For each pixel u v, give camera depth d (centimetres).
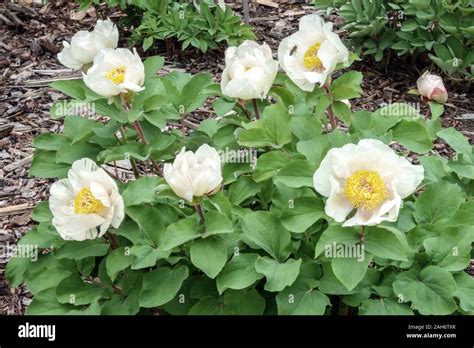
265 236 208
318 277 208
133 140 265
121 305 215
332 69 225
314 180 189
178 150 256
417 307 197
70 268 228
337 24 570
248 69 237
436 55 502
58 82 255
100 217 199
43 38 543
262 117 259
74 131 259
